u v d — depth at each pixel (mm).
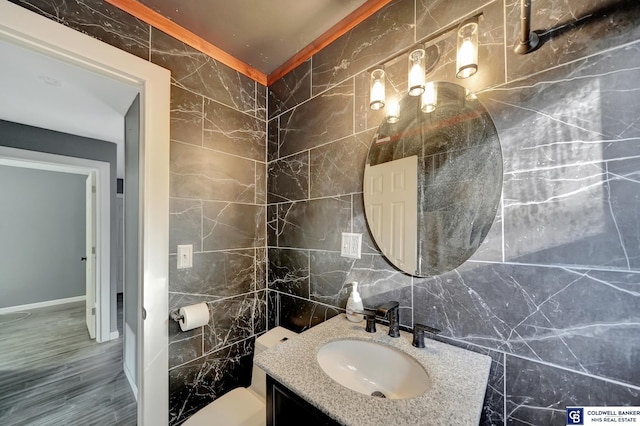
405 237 1002
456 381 674
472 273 839
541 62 729
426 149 959
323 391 638
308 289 1362
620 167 620
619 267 617
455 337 871
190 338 1252
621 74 625
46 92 1479
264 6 1118
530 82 746
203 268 1305
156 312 1129
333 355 901
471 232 845
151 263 1115
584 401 656
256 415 1092
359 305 1057
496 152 799
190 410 1247
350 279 1178
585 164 662
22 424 1524
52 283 3895
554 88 709
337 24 1235
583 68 670
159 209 1142
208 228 1328
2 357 2299
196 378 1271
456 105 888
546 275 710
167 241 1165
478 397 613
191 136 1272
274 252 1562
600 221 641
